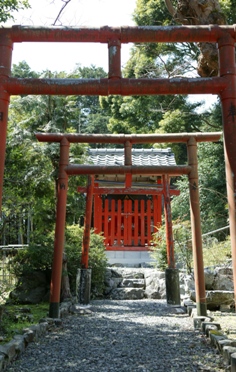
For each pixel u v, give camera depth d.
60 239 6.38
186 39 4.08
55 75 8.48
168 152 13.00
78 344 4.81
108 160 12.20
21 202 7.94
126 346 4.72
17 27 4.07
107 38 4.14
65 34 4.09
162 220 11.77
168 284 7.59
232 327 5.55
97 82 4.05
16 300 8.16
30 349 4.51
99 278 9.55
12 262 8.45
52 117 8.48
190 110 14.77
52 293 6.19
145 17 12.70
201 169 15.50
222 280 7.70
